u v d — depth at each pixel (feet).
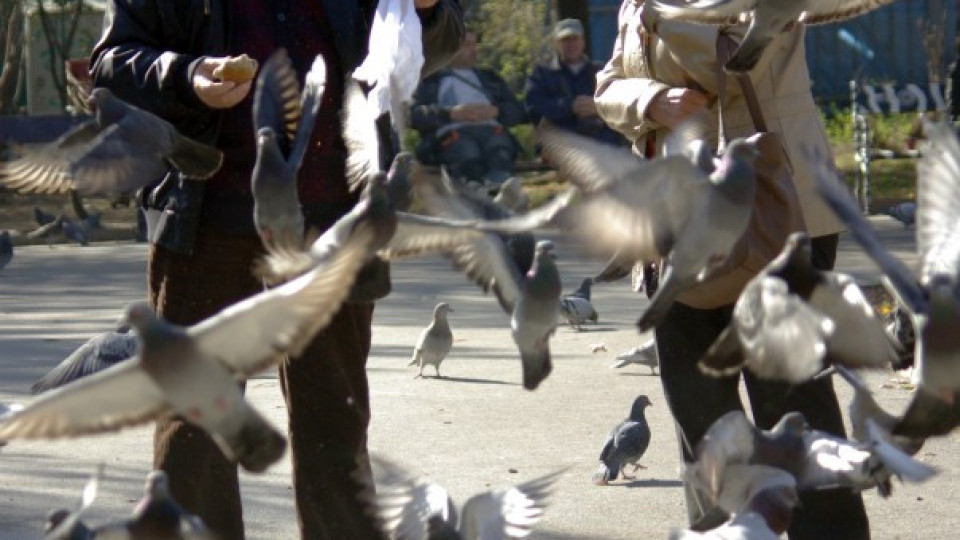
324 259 14.02
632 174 15.57
